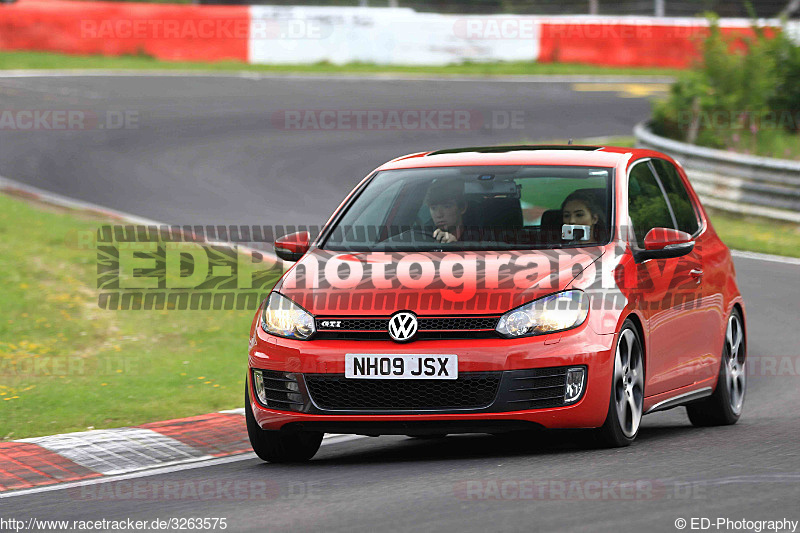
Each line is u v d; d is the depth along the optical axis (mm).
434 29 120125
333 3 132500
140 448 24531
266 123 88062
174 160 75000
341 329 20891
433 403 20359
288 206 62406
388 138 83312
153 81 104625
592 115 94000
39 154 75750
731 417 26469
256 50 117250
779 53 81938
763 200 58938
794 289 43812
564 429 20562
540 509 16469
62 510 19094
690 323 24562
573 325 20531
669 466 19500
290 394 21172
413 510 16828
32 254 47375
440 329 20438
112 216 58250
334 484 19500
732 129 76125
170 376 32938
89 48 116062
